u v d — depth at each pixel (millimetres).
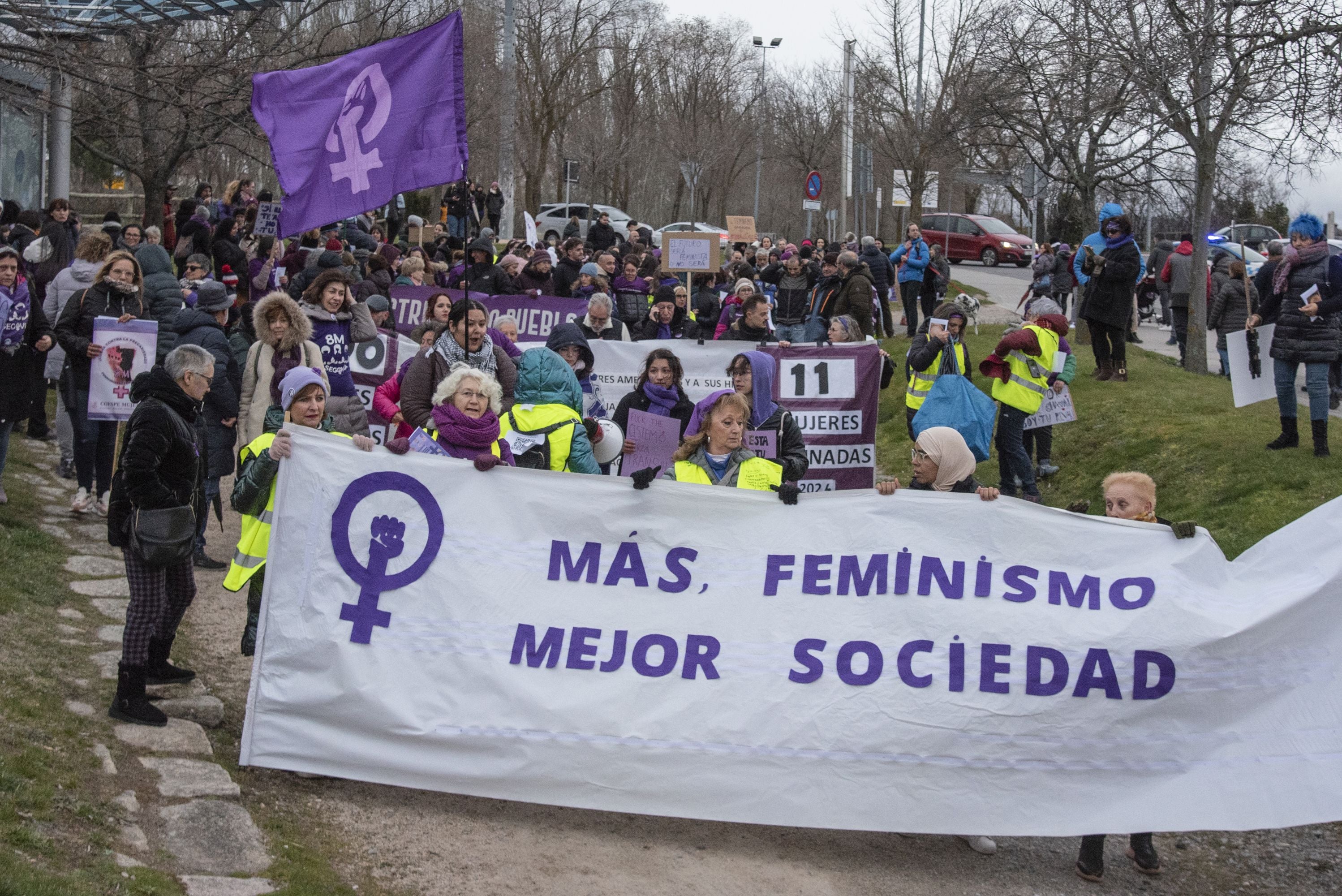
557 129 55156
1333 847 6098
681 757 5484
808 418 10461
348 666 5609
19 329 8797
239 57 14734
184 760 5441
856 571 5715
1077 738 5539
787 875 5406
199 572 9031
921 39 36156
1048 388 10992
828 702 5539
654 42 57562
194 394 5863
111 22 14328
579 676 5590
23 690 5668
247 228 17531
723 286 17406
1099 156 20297
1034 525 5746
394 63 7469
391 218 27828
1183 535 5738
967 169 30000
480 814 5699
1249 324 10641
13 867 3918
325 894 4602
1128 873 5738
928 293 20547
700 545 5770
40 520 9352
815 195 26641
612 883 5168
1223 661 5609
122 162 20109
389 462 5812
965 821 5461
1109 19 14656
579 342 8805
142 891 4164
